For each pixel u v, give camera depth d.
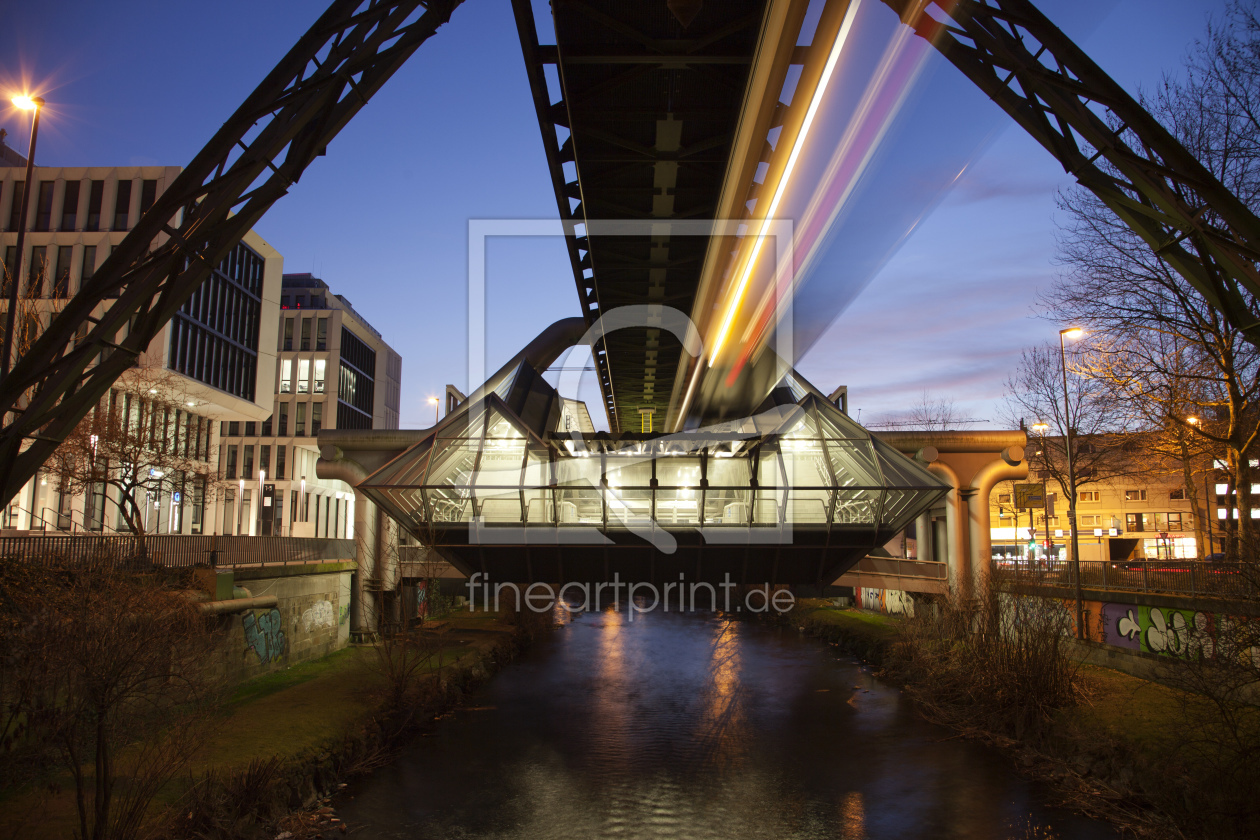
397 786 18.23
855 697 27.78
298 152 14.82
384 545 31.80
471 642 35.31
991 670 22.44
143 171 57.94
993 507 73.12
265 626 23.97
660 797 18.14
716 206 22.55
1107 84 14.10
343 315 98.62
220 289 66.12
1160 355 30.50
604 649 39.38
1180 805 14.76
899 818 16.69
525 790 18.34
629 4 15.82
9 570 14.20
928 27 15.08
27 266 56.41
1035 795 17.62
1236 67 25.80
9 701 12.31
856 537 23.80
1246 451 26.11
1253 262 14.17
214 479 42.47
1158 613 21.84
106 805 10.95
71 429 14.15
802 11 13.49
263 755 16.06
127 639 11.76
